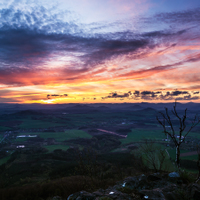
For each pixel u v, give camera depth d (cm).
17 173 7400
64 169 6097
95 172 888
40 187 1931
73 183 901
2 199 1766
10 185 4547
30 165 9038
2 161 12181
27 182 4938
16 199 1702
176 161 556
